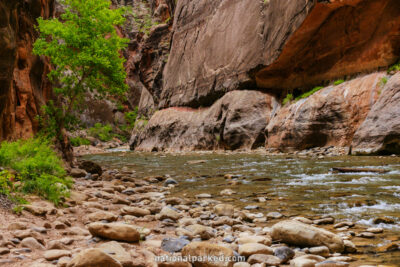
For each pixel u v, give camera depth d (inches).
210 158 661.3
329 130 641.6
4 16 297.4
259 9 910.4
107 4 473.7
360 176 309.4
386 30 612.7
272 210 203.5
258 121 852.6
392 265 108.9
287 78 868.6
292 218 180.2
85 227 160.4
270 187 286.0
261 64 877.8
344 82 681.0
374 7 631.8
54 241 121.2
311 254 124.0
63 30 445.1
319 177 322.7
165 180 376.8
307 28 729.6
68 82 482.0
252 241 136.9
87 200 229.6
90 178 373.1
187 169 479.5
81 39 459.2
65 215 176.6
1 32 291.6
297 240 134.9
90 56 448.1
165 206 218.7
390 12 604.4
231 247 133.7
